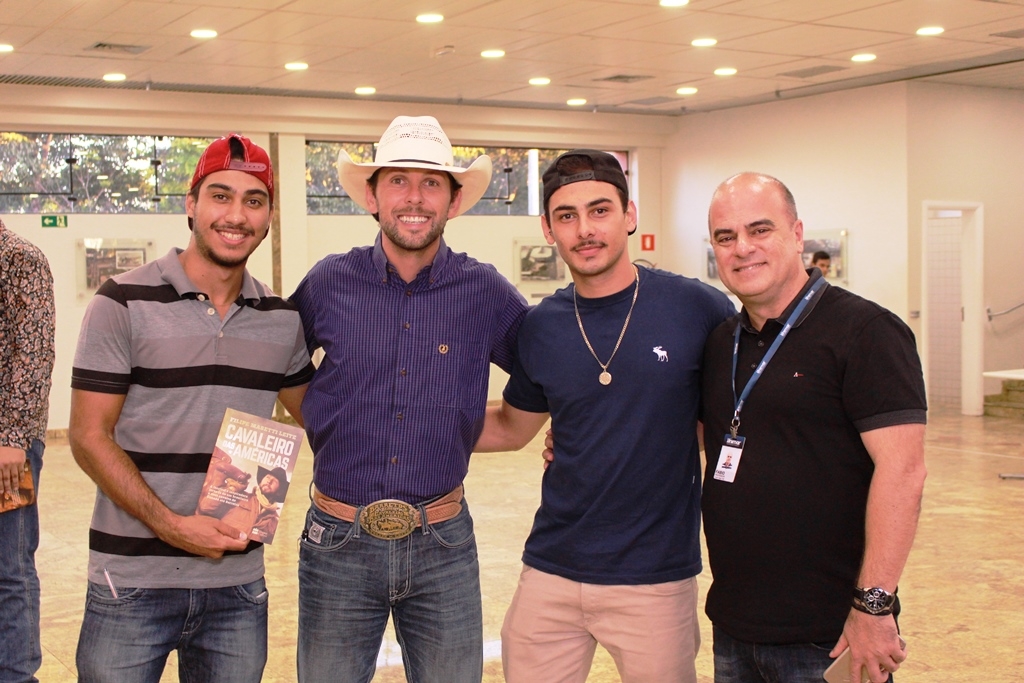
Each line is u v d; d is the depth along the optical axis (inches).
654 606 104.2
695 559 107.3
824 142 466.0
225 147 95.7
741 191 92.0
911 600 194.2
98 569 96.7
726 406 95.3
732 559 93.1
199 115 432.1
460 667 106.4
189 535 93.8
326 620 104.3
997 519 259.1
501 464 353.4
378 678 158.6
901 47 358.0
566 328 107.3
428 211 104.8
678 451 104.4
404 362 104.3
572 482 106.5
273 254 452.8
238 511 95.3
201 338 97.4
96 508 98.7
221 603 99.0
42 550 236.2
